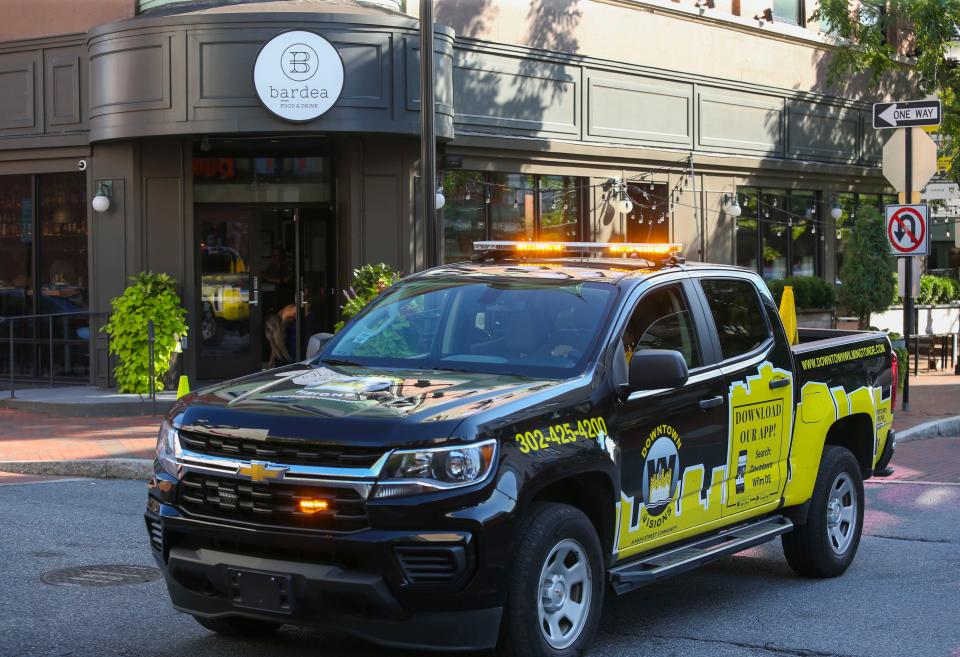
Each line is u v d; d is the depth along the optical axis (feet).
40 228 59.16
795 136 76.74
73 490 35.53
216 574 16.98
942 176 71.10
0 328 60.70
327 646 19.98
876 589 24.64
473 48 58.54
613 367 19.31
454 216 58.70
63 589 23.61
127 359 53.36
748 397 22.31
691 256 69.72
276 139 56.44
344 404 17.15
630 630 21.30
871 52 73.41
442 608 16.07
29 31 57.77
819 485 24.88
